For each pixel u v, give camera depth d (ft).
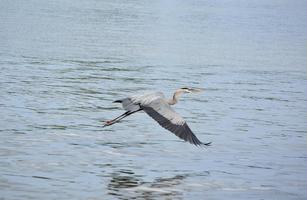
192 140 31.60
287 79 89.04
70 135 50.83
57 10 173.68
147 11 193.06
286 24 185.06
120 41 118.93
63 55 96.63
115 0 227.40
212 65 97.60
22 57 91.40
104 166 42.98
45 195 36.22
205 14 199.52
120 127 55.11
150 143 50.14
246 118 61.98
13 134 49.75
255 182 41.50
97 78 79.51
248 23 180.24
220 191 39.11
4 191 36.45
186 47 117.60
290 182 41.91
